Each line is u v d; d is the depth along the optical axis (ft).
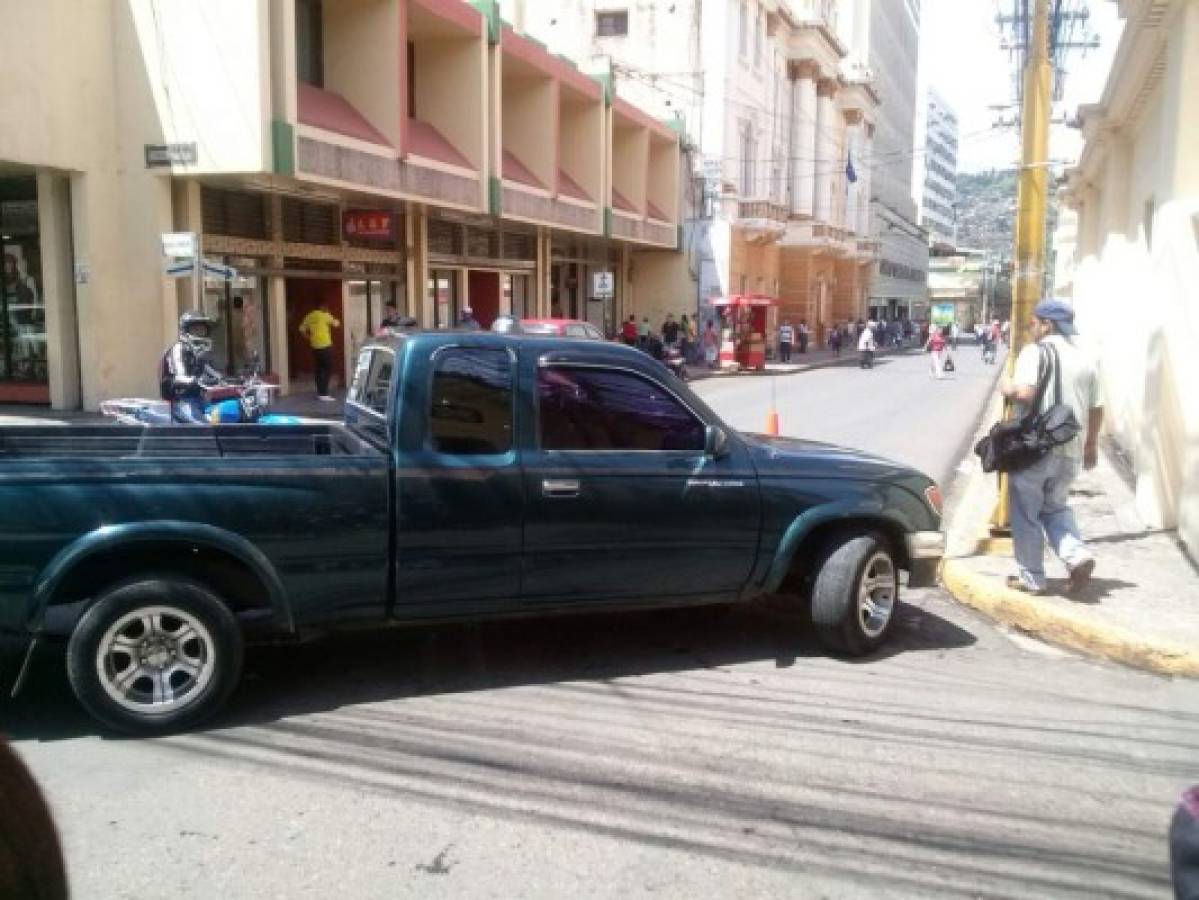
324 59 63.05
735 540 17.71
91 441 18.65
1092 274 66.54
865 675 17.87
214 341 57.36
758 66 145.38
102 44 51.78
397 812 12.64
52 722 15.35
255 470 15.05
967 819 12.70
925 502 19.33
